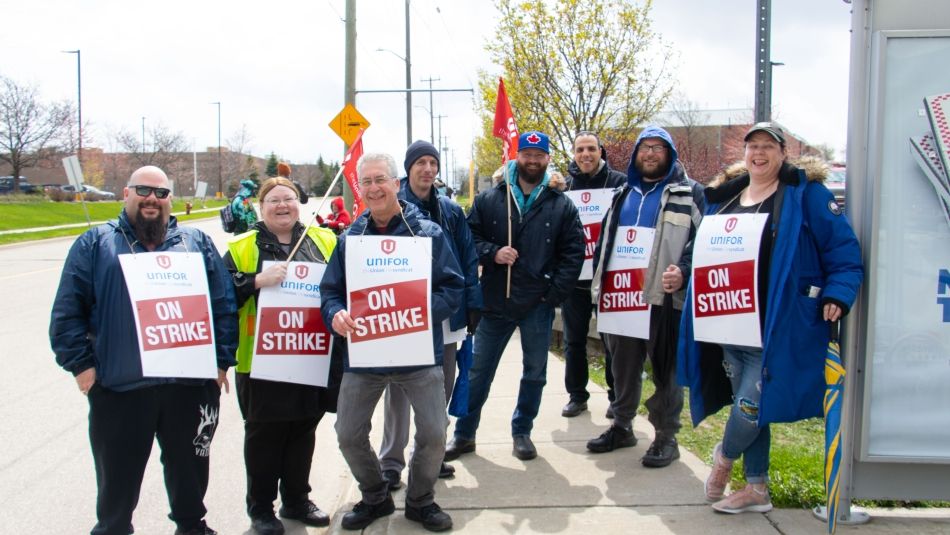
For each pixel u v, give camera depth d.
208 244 3.81
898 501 4.28
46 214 35.94
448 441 5.39
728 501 4.10
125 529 3.52
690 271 4.55
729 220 4.01
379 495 4.16
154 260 3.56
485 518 4.14
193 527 3.70
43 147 45.69
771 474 4.47
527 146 4.88
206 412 3.70
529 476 4.77
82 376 3.38
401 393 4.51
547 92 14.45
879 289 3.75
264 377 3.95
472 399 5.13
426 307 3.86
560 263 5.00
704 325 4.07
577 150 5.94
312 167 85.62
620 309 4.94
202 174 78.69
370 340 3.82
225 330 3.75
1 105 42.72
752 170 3.93
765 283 3.89
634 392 5.15
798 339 3.75
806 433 5.45
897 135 3.71
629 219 4.95
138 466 3.52
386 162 3.88
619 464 4.94
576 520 4.08
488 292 5.03
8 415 6.58
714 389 4.36
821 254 3.78
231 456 5.72
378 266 3.86
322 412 4.23
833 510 3.67
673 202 4.78
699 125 40.44
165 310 3.52
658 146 4.82
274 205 4.12
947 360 3.75
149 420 3.51
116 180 67.25
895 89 3.69
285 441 4.26
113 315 3.45
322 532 4.19
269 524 4.07
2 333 10.23
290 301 4.04
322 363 4.07
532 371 5.08
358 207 7.20
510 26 14.33
